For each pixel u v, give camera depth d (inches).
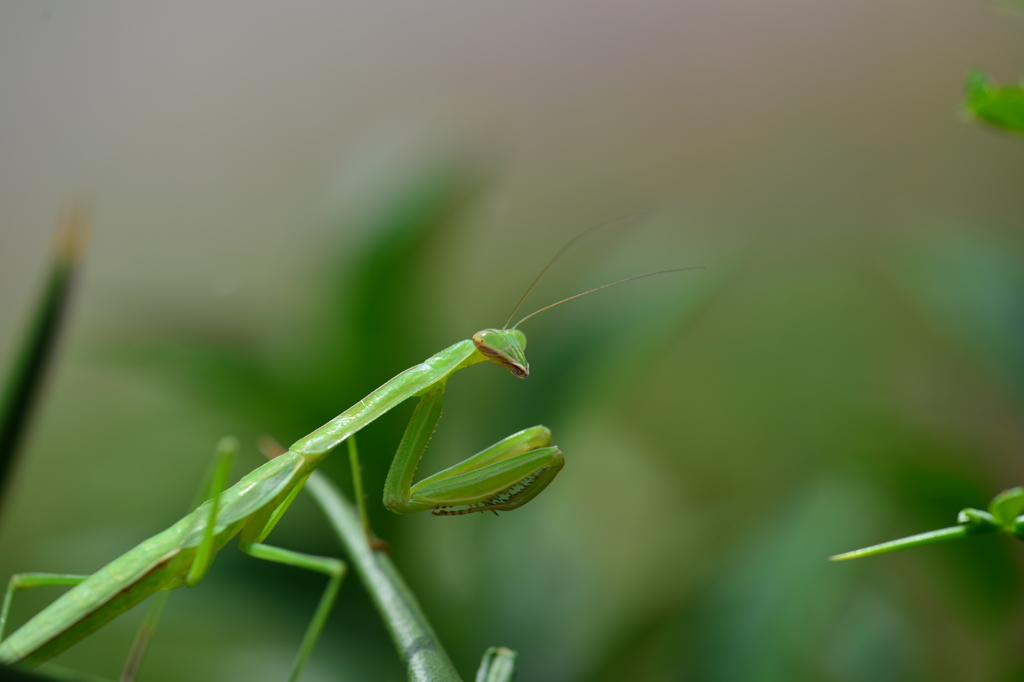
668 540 14.5
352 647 13.3
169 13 23.9
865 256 20.6
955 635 14.3
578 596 13.7
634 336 13.7
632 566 17.9
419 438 12.6
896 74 21.6
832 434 14.5
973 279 13.1
